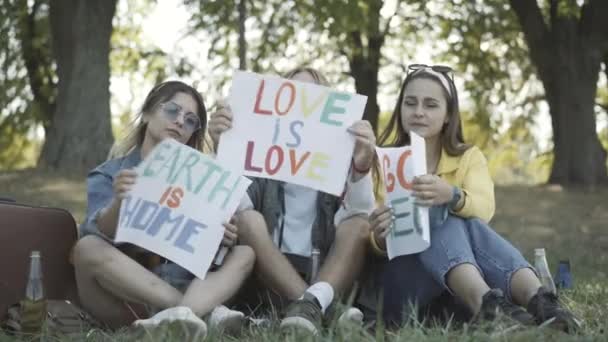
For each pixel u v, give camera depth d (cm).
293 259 452
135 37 2602
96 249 403
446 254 413
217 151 458
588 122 2142
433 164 470
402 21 2406
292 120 457
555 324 365
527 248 1067
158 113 451
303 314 375
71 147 1738
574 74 2130
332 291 402
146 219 415
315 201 459
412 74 473
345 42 2366
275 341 351
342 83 2656
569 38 2127
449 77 471
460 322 422
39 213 435
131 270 397
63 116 1759
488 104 2633
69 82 1758
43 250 434
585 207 1630
